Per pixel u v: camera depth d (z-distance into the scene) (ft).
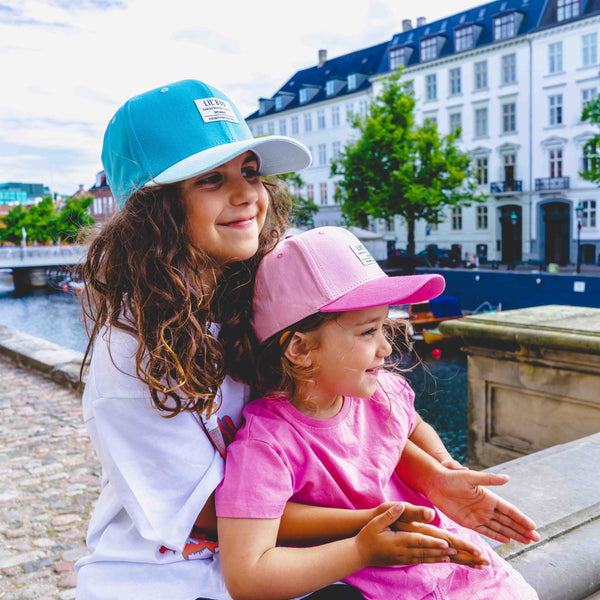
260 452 3.32
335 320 3.46
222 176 3.61
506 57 117.60
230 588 3.17
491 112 121.08
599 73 104.53
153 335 3.23
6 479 13.16
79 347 79.71
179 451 3.28
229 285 3.76
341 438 3.65
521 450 13.16
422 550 3.03
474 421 14.07
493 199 122.11
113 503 3.55
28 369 23.63
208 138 3.54
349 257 3.56
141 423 3.24
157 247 3.39
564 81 109.50
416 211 90.12
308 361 3.57
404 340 4.32
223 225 3.64
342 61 167.84
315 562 3.14
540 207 115.85
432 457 4.25
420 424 4.58
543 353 12.37
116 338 3.31
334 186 157.58
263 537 3.16
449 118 128.57
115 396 3.25
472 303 84.43
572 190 110.32
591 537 6.44
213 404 3.41
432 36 129.70
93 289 3.56
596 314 13.79
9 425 16.88
